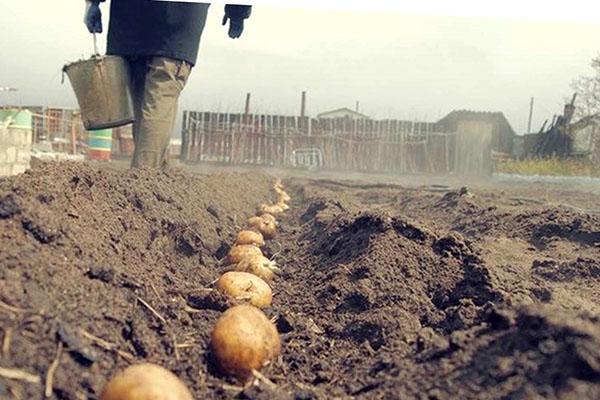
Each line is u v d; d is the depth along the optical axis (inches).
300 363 39.8
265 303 49.6
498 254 72.4
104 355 31.9
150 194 66.3
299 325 46.8
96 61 87.8
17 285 31.3
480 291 49.0
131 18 91.7
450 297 50.5
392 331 43.6
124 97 90.6
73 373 28.6
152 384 26.4
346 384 35.1
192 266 62.7
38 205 41.3
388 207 143.3
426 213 123.1
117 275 40.7
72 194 49.3
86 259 40.1
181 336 38.9
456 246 55.5
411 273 52.6
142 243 55.3
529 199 146.6
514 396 25.2
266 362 36.2
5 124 125.6
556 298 50.4
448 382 28.7
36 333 29.1
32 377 26.8
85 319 33.4
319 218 94.9
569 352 25.5
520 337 28.8
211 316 43.9
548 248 80.4
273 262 66.1
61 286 34.5
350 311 49.2
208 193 96.7
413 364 33.0
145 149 94.0
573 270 64.1
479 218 102.3
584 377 24.3
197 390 33.6
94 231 47.1
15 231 36.2
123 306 38.0
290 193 179.9
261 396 32.3
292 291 58.3
